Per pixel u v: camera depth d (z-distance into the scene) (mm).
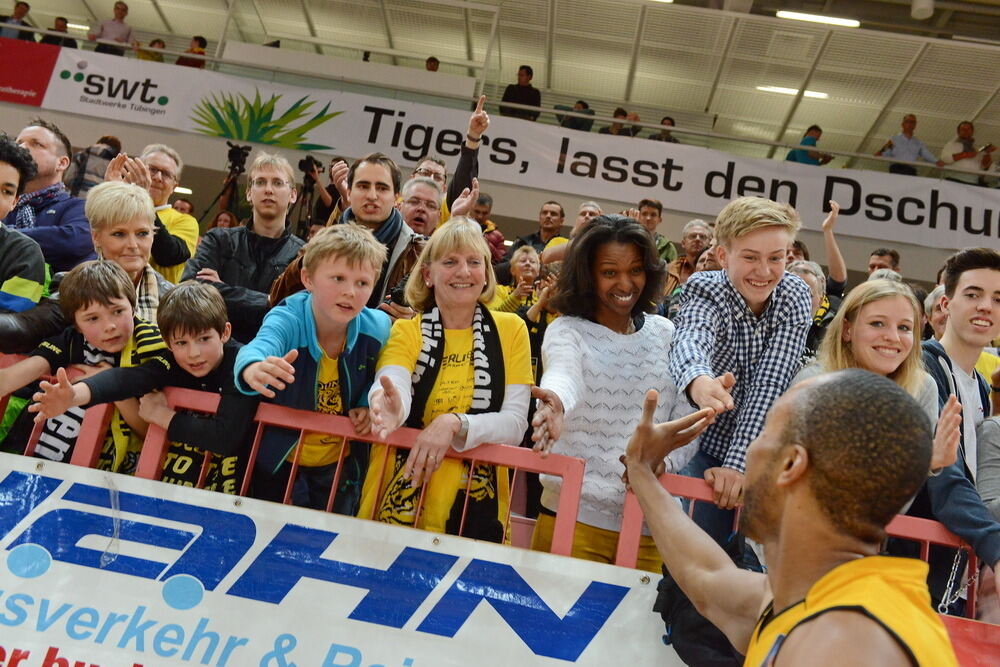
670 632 2148
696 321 2748
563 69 14758
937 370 2814
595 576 2244
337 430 2463
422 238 3777
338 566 2266
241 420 2471
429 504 2502
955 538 2301
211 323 2615
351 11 14031
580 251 2756
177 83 10383
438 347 2652
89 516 2338
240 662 2203
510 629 2211
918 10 12039
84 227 4031
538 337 3939
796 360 2762
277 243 3857
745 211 2799
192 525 2318
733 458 2541
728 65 13820
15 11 12750
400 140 10180
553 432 2359
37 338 2691
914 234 10000
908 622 1137
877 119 14750
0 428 2754
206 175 10227
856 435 1220
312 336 2555
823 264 10023
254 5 14320
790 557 1279
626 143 10234
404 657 2193
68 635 2234
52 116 10328
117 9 12836
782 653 1186
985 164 12094
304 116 10250
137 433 2725
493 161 10141
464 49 14562
